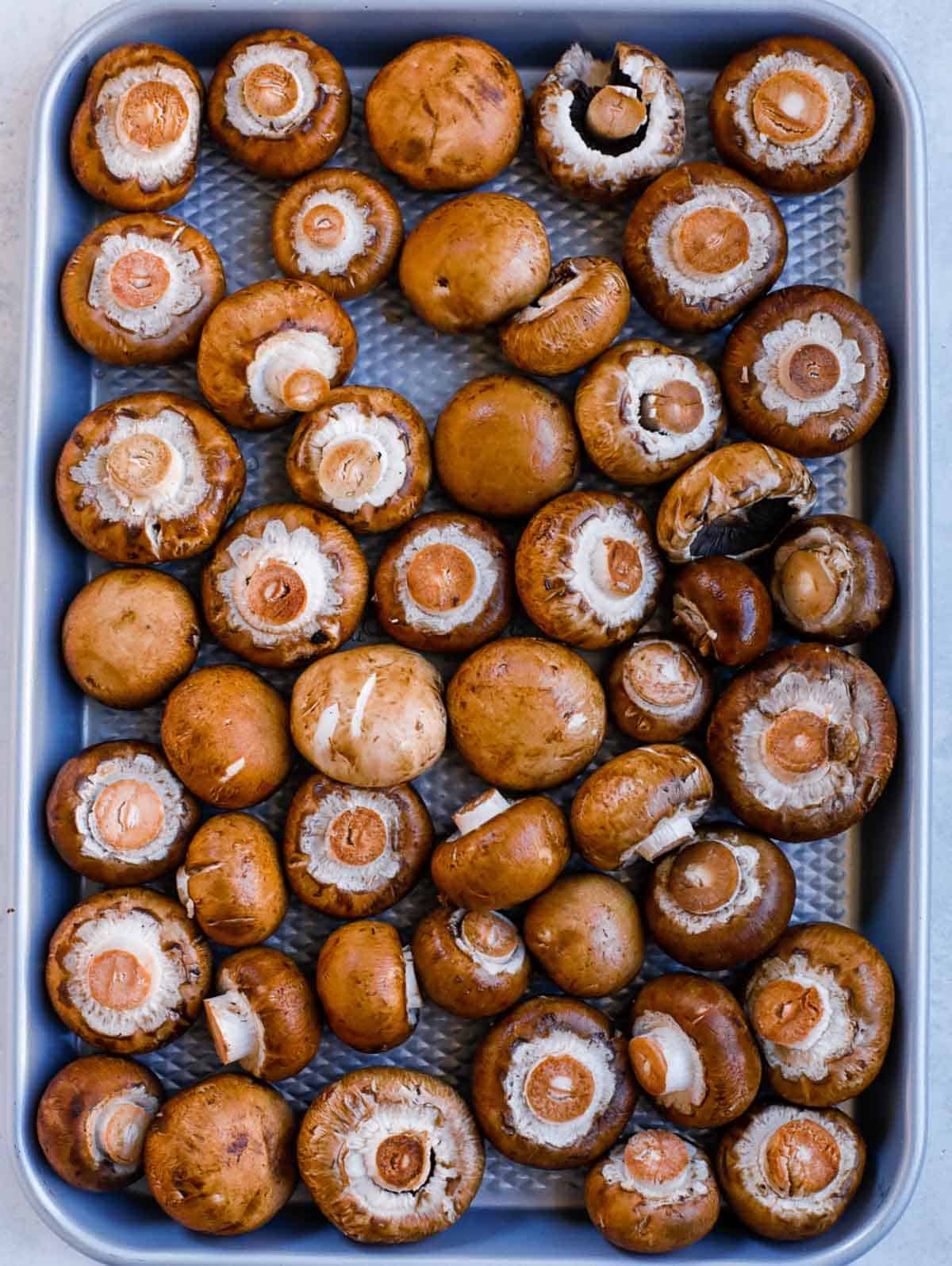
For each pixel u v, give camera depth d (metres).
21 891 0.48
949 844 0.54
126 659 0.48
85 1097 0.47
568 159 0.50
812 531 0.49
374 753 0.46
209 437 0.49
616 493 0.51
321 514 0.49
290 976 0.47
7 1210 0.52
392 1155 0.46
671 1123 0.50
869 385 0.49
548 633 0.48
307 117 0.49
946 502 0.54
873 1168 0.49
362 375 0.51
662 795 0.46
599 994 0.48
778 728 0.48
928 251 0.53
